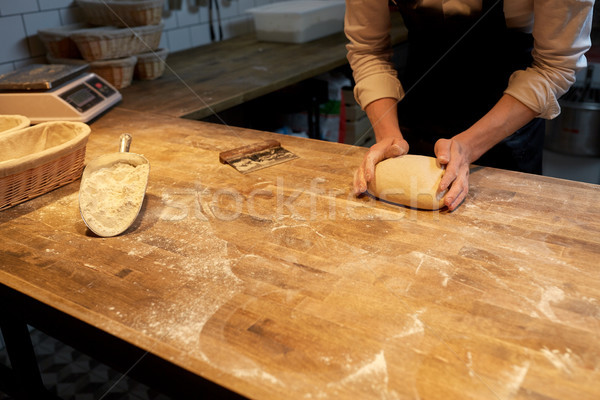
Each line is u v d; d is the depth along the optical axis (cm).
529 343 69
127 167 114
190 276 86
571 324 72
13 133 121
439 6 128
